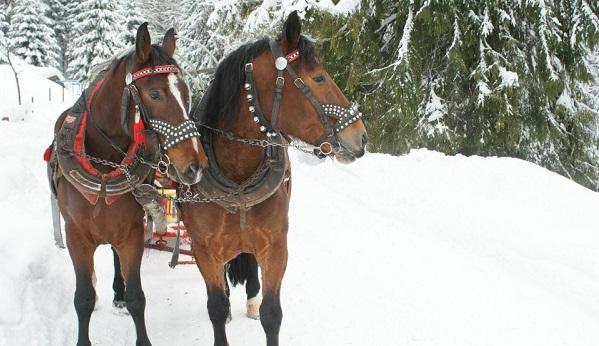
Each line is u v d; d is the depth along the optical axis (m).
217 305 3.92
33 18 44.69
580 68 13.53
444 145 12.90
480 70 12.59
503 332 4.73
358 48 13.24
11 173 7.53
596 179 14.28
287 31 3.51
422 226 7.99
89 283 4.07
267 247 3.88
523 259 6.78
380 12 13.45
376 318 5.00
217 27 14.15
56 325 4.56
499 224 8.02
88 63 37.22
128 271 4.13
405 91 12.64
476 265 6.20
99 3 36.94
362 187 9.89
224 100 3.77
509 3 12.84
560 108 13.65
